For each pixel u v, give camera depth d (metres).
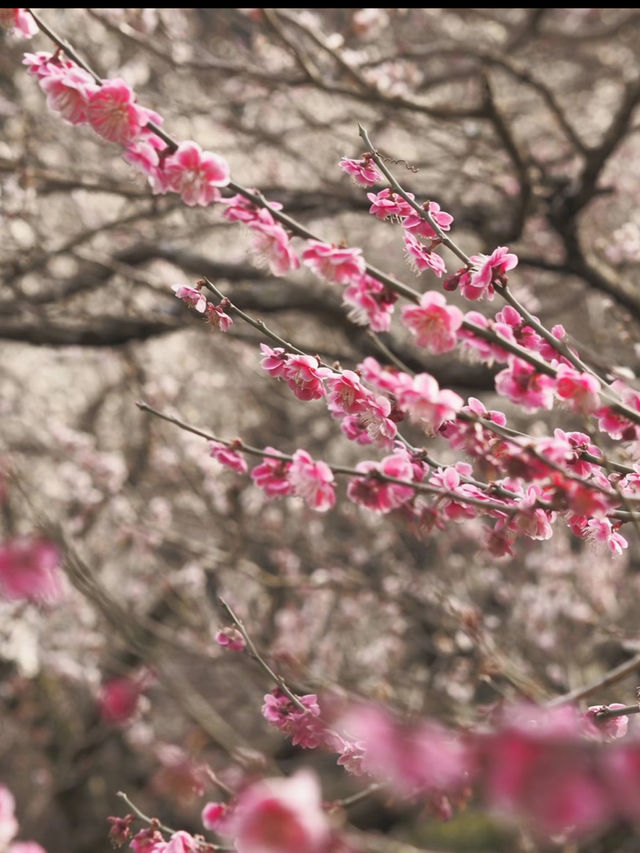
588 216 8.62
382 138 8.40
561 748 1.31
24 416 10.03
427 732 1.38
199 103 7.83
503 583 8.80
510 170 7.07
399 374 2.30
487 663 4.07
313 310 6.69
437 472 2.70
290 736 2.72
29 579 2.74
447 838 8.49
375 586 8.46
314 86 6.33
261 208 2.27
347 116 8.23
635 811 1.30
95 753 9.80
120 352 9.30
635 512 2.50
